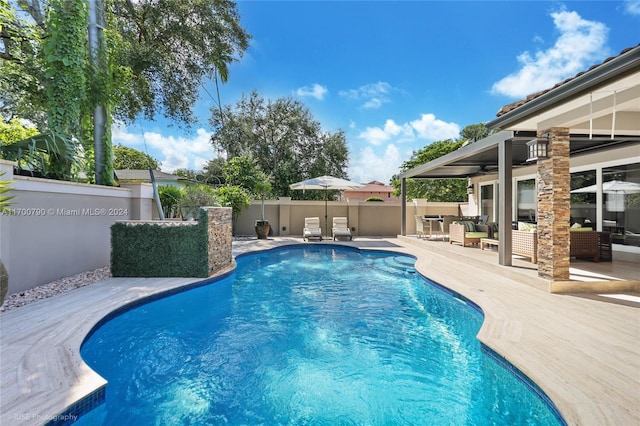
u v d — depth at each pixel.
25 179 5.93
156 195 10.64
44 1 8.53
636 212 8.28
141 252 7.38
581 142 8.38
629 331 4.10
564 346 3.69
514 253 8.38
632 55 3.45
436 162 11.03
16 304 5.26
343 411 3.26
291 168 23.39
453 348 4.56
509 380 3.41
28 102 10.90
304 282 8.22
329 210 17.42
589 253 7.63
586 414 2.52
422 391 3.57
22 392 2.86
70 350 3.66
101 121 9.52
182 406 3.35
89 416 2.91
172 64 14.16
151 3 13.06
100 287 6.42
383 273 9.15
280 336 5.00
